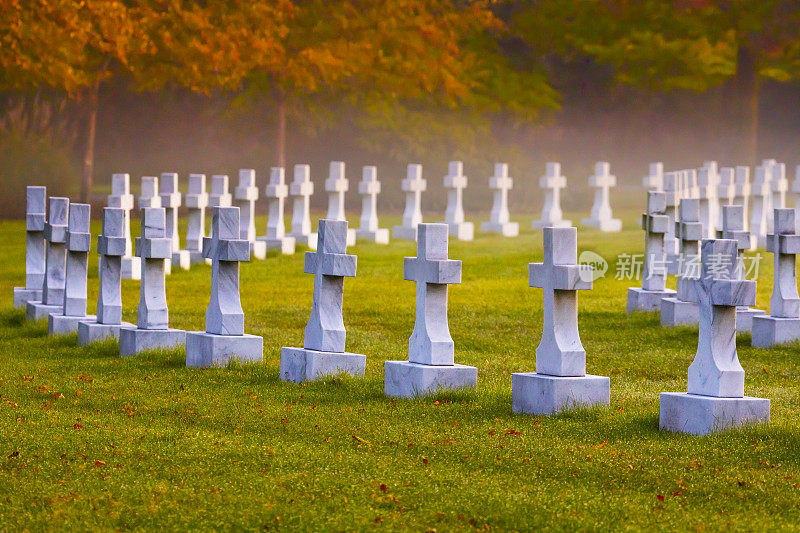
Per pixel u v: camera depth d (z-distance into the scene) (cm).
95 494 813
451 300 2112
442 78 4612
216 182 2731
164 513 770
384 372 1281
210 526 746
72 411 1116
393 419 1078
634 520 760
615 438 1001
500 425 1055
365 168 3166
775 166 3142
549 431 1026
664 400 1045
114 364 1416
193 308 2022
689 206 1781
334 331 1310
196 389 1241
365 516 764
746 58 5288
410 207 3272
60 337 1653
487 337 1728
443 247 1202
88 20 3666
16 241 3231
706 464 908
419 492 819
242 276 2495
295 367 1307
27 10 3588
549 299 1123
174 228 2586
